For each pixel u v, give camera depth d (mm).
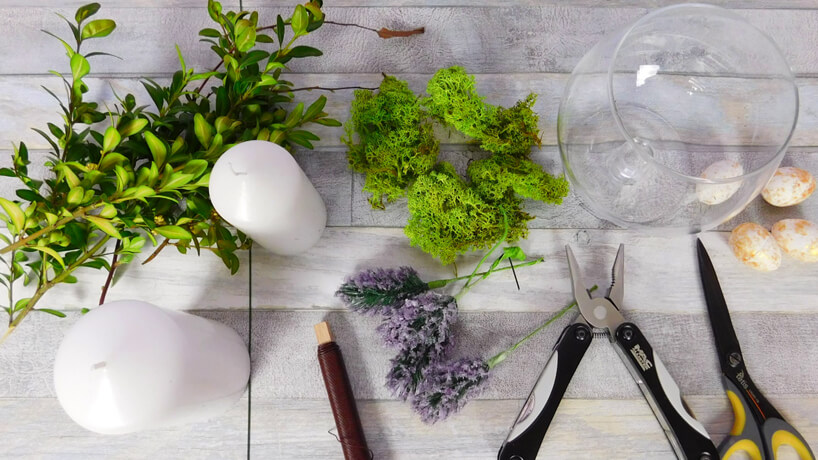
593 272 696
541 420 626
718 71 638
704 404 670
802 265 696
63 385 457
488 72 730
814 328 687
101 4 739
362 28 735
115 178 612
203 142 574
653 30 617
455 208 617
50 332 684
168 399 493
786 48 739
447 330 643
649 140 661
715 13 586
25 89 726
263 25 739
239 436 667
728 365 660
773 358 682
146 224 564
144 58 734
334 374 619
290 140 669
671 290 693
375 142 634
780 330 687
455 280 670
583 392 672
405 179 658
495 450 662
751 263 671
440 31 737
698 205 591
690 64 643
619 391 672
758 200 707
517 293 692
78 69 566
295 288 693
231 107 630
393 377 616
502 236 643
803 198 675
